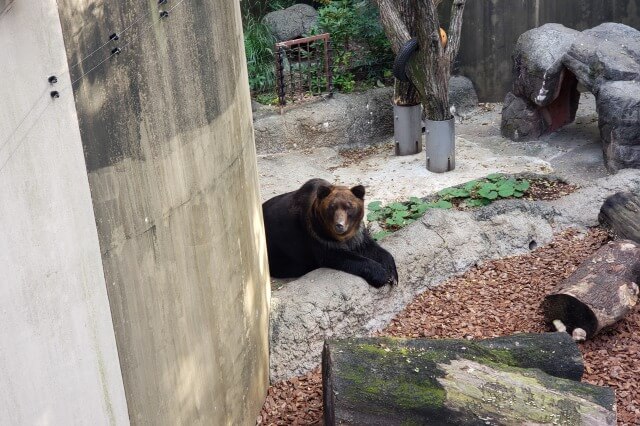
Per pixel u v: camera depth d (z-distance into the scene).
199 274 4.56
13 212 3.04
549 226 8.47
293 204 7.21
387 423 4.78
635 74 9.73
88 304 3.49
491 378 5.05
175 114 4.16
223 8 4.88
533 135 11.16
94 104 3.47
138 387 3.95
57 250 3.28
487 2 12.25
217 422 4.95
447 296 7.48
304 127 11.07
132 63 3.73
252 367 5.66
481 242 8.06
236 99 5.22
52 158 3.21
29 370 3.18
